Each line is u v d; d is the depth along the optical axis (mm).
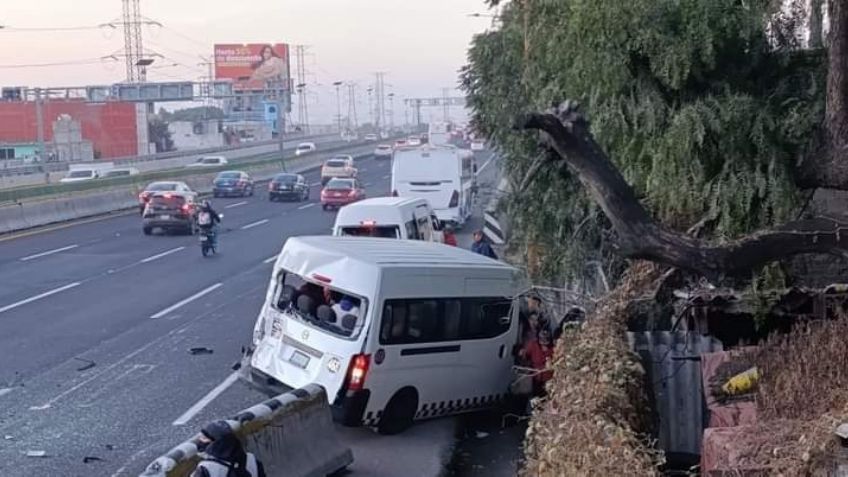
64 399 13469
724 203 9172
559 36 10602
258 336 12695
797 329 9023
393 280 11672
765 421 7023
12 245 31094
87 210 41969
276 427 9688
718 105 9273
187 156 90562
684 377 10445
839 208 9828
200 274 25203
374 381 11578
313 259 12117
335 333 11703
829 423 6152
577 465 6312
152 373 14969
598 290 12633
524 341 13352
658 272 11164
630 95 9836
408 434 12242
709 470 6562
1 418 12539
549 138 6672
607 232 11047
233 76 119125
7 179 58406
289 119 154250
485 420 13328
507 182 14859
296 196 52250
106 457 11094
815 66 9789
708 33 9320
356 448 11633
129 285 23266
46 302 20859
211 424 7812
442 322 12281
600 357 8742
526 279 12969
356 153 107062
